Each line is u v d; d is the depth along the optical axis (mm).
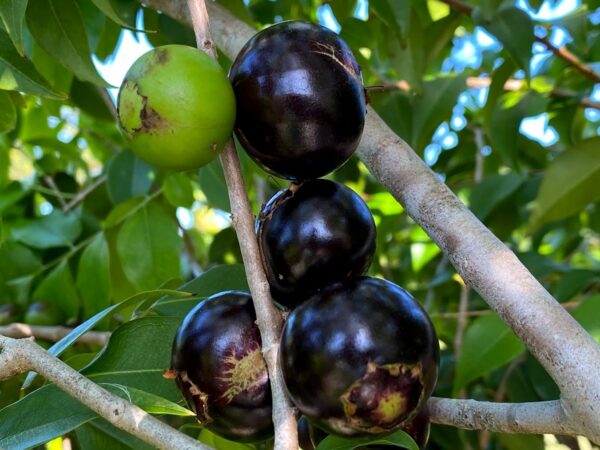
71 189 379
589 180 264
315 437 159
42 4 198
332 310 125
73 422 151
